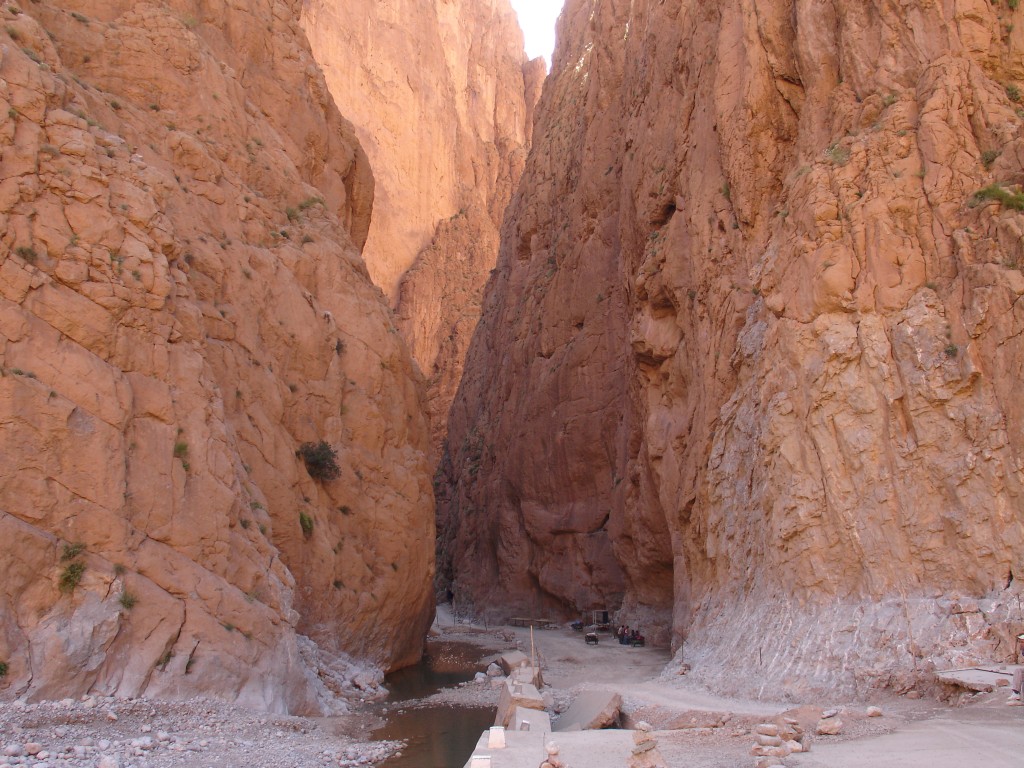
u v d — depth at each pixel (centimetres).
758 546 2100
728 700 1827
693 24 3300
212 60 2941
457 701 2367
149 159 2492
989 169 1911
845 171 2078
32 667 1502
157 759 1373
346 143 3891
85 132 1980
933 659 1538
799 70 2459
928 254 1909
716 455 2469
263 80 3362
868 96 2158
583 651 3462
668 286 3141
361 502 2853
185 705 1656
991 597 1576
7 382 1620
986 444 1677
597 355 4722
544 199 6094
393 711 2219
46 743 1342
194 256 2406
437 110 9825
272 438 2441
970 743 1132
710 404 2614
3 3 2111
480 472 6253
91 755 1332
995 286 1739
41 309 1742
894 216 1967
